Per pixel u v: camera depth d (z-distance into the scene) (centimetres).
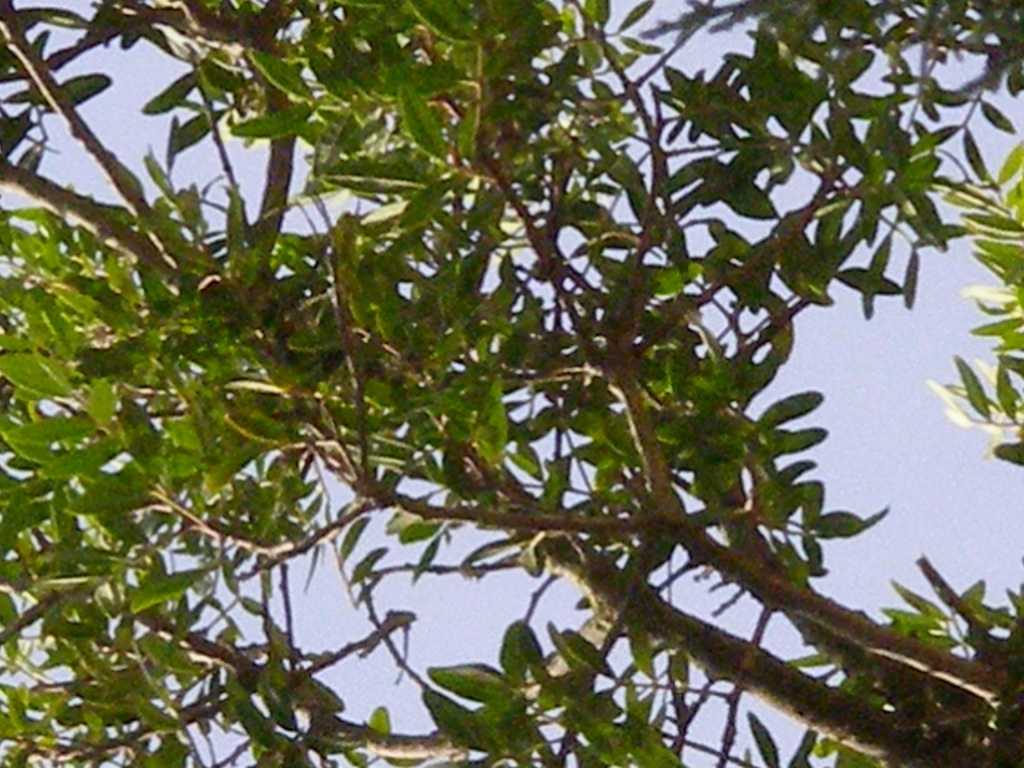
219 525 657
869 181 665
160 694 750
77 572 691
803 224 683
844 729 739
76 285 712
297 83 676
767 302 706
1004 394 856
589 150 711
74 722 812
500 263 736
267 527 718
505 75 652
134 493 646
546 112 670
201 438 667
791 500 673
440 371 673
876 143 658
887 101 655
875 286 686
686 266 712
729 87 697
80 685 792
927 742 744
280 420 689
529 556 705
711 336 710
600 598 719
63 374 657
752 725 734
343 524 650
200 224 694
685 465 700
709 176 697
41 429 640
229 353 693
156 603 687
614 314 700
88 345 723
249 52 689
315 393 684
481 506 669
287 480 729
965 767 738
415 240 679
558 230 699
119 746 756
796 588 680
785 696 735
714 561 680
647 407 735
